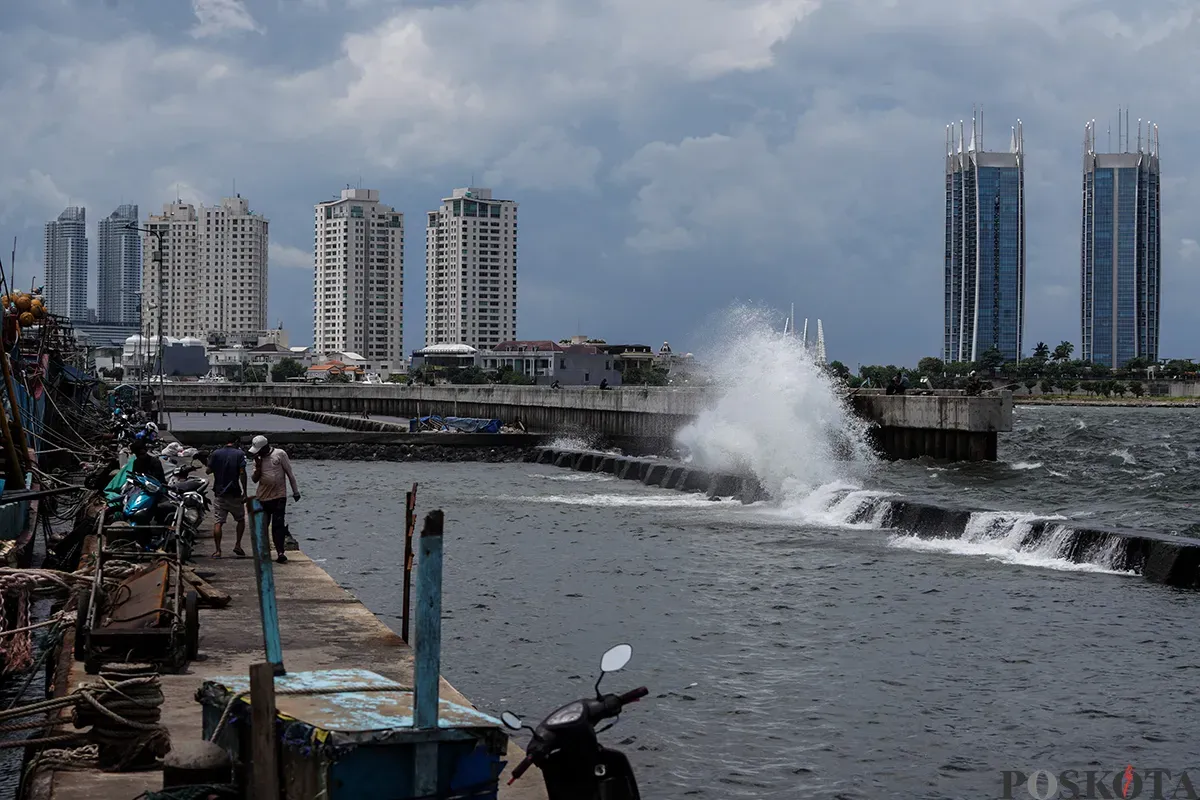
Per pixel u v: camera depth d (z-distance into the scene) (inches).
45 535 1055.6
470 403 4365.2
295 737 281.6
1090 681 679.7
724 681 674.8
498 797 374.0
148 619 517.7
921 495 1754.4
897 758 543.2
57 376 1883.6
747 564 1121.4
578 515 1590.8
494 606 906.7
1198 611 879.1
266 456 848.9
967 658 734.5
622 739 565.6
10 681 608.4
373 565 1137.4
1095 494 1764.3
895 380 2472.9
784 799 490.6
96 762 387.2
